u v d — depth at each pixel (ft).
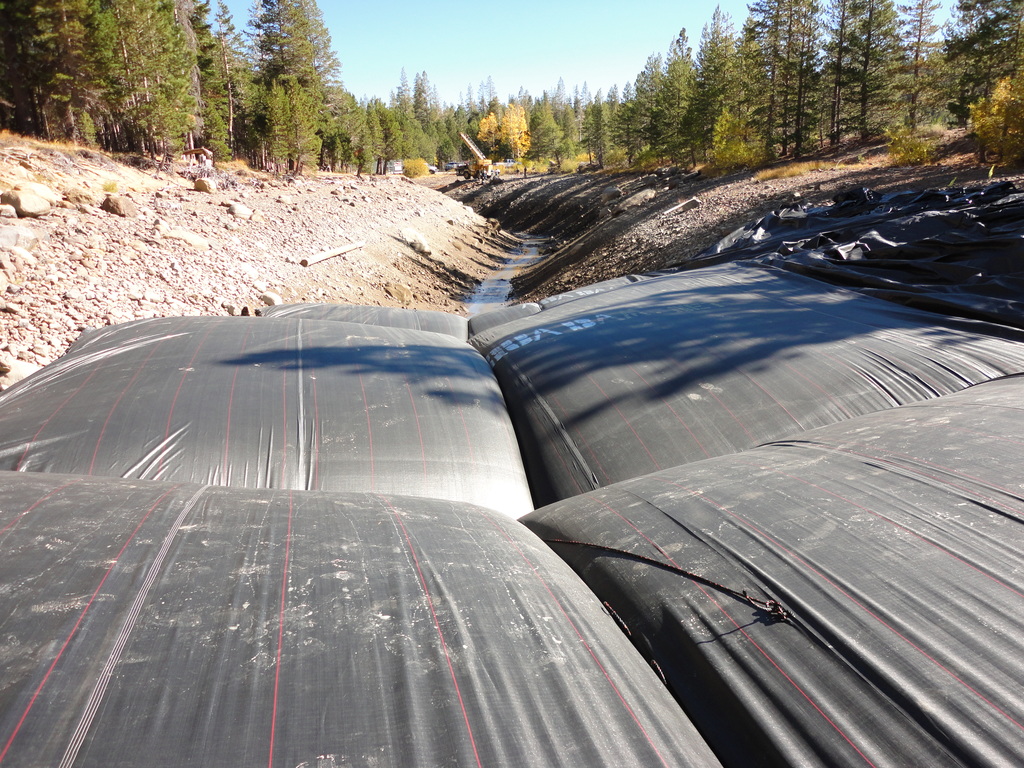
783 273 27.66
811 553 9.26
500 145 339.57
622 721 7.23
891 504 10.00
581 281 65.77
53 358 27.14
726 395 16.69
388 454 15.02
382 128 221.25
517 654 7.84
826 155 111.45
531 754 6.47
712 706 7.88
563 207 168.66
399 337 22.31
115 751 5.80
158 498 10.46
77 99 95.61
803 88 124.98
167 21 104.53
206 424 14.89
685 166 159.84
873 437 12.57
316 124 148.97
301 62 164.76
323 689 6.81
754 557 9.45
